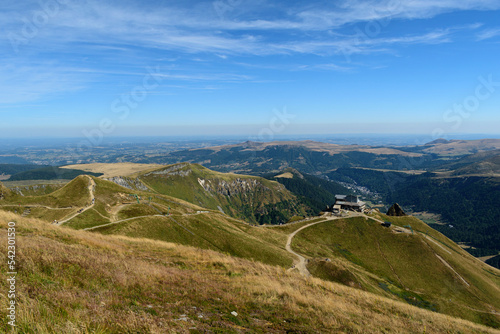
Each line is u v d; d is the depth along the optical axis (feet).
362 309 75.41
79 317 30.09
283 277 98.17
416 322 72.74
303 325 47.96
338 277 210.38
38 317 28.09
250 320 44.98
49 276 42.19
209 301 50.37
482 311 246.06
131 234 208.54
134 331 30.14
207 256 115.96
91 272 49.26
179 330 33.19
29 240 61.00
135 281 51.01
